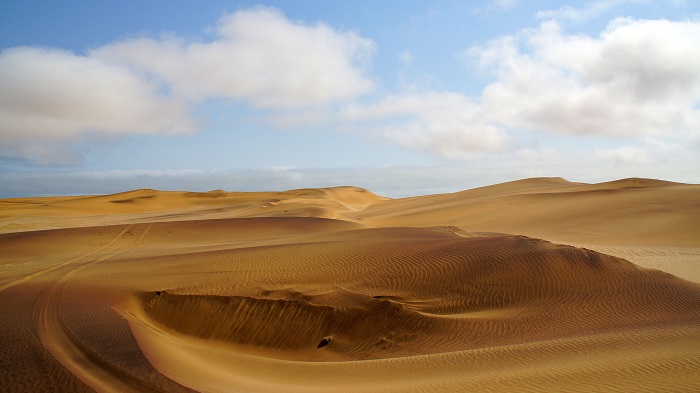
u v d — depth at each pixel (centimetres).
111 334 1335
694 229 4206
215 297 2025
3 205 8994
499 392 922
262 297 2003
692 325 1451
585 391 890
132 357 1116
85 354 1157
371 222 6191
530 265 2073
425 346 1609
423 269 2208
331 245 2809
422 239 2947
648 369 977
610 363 1047
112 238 4253
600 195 6044
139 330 1447
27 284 2247
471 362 1225
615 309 1705
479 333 1633
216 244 3900
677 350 1114
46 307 1728
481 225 5238
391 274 2197
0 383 974
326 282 2166
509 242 2433
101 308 1728
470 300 1917
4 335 1316
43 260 3244
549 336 1520
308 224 4884
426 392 959
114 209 9719
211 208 9594
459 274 2116
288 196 11950
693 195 5350
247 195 12375
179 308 2006
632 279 1923
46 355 1126
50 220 7200
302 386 1099
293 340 1827
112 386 958
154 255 3161
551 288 1906
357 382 1137
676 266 2859
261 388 1044
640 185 7581
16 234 4372
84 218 7638
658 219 4616
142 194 11975
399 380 1120
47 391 932
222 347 1833
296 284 2152
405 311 1806
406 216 6331
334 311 1873
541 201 6197
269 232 4569
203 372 1129
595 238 4159
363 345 1717
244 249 2945
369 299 1906
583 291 1861
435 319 1748
